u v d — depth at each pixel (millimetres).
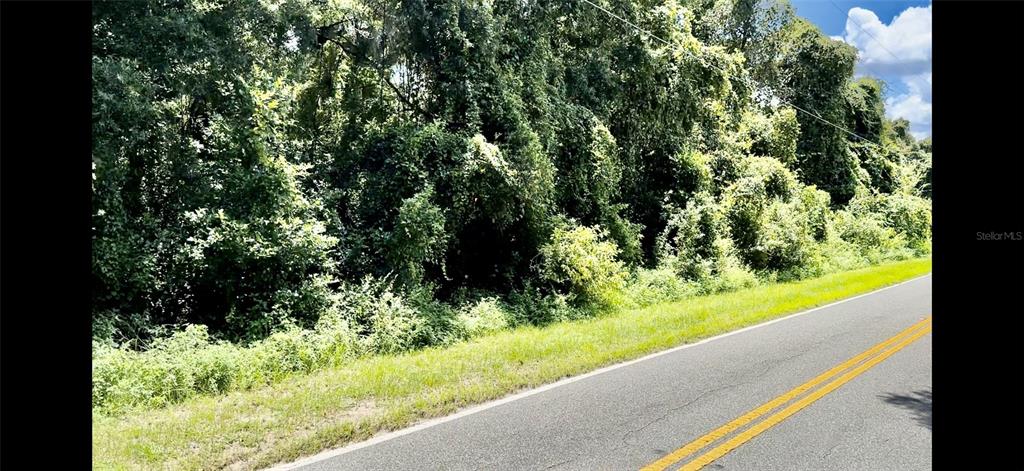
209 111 11219
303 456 5344
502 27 14953
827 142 35125
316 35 12969
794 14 33531
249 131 10727
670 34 19734
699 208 20000
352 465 5137
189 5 10562
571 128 16500
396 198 12648
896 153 50125
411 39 13633
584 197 17109
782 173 25969
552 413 6535
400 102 14773
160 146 10422
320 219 12359
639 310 14344
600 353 9180
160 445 5445
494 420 6305
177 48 10242
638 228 18500
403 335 10430
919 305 15188
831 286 19156
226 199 10633
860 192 37188
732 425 6152
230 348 8594
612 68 18672
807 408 6711
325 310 10602
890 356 9266
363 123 14336
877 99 46406
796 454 5418
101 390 6691
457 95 13789
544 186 14461
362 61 14000
